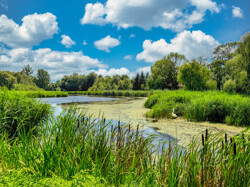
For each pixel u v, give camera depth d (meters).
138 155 2.62
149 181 2.16
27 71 85.31
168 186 2.15
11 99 4.34
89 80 90.44
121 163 2.41
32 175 1.88
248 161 2.14
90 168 2.24
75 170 2.16
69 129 2.62
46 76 87.75
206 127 7.77
